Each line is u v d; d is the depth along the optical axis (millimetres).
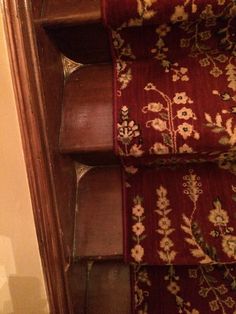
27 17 615
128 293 1008
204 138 741
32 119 632
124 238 821
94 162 937
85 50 851
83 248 833
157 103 785
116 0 703
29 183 686
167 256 781
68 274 805
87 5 743
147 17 723
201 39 806
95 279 1056
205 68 823
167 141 749
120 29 773
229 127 739
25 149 653
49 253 750
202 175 875
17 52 583
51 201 712
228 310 893
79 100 839
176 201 842
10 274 693
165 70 835
